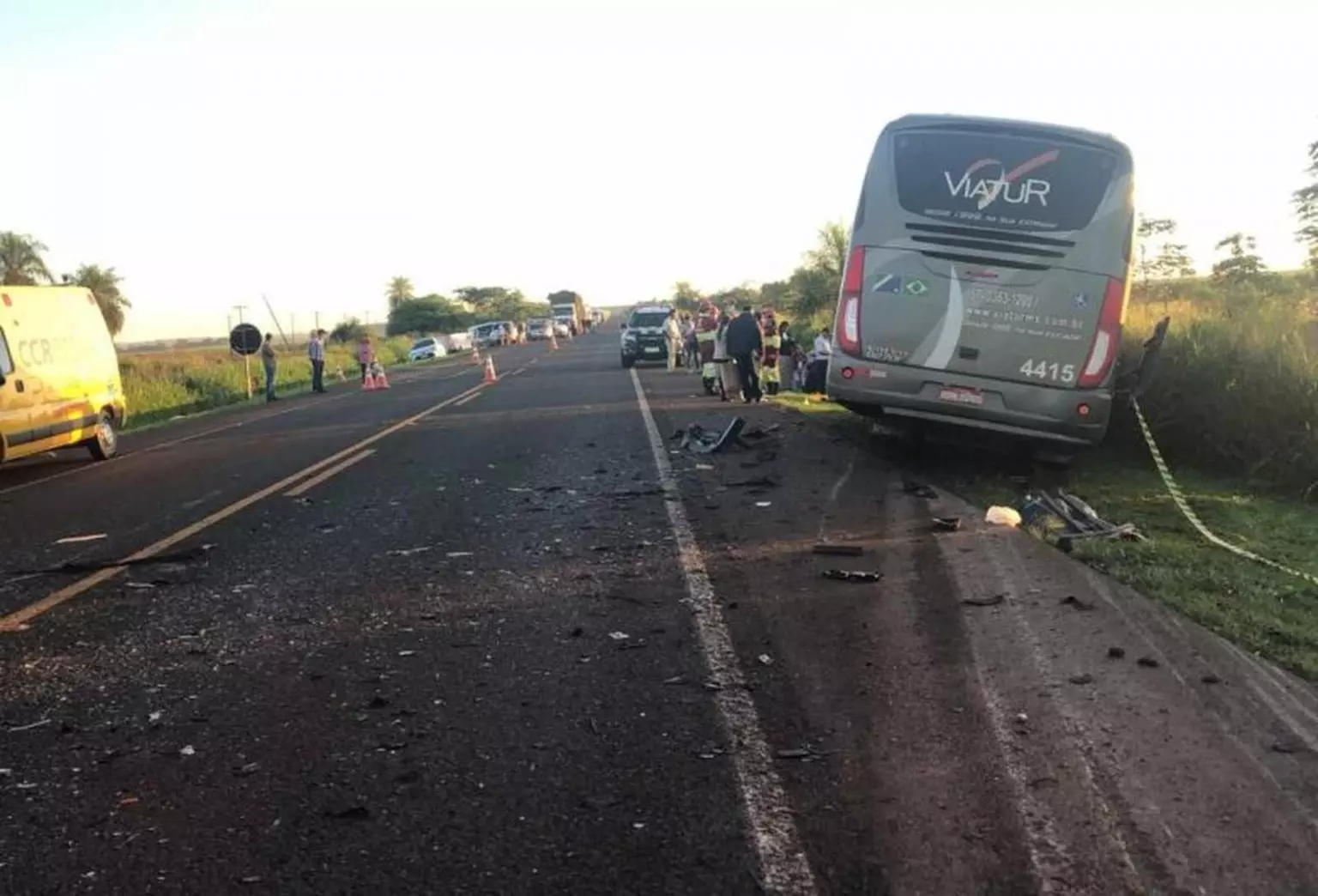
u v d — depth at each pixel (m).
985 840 3.67
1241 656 5.39
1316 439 10.23
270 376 33.50
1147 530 8.55
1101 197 10.40
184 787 4.29
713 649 5.73
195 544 9.04
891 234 10.83
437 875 3.56
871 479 11.00
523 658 5.71
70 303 16.88
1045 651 5.52
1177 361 12.05
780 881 3.45
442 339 77.25
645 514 9.55
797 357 24.09
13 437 14.52
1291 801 3.90
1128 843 3.64
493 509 10.16
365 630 6.32
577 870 3.56
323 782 4.29
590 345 65.50
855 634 5.91
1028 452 11.78
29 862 3.72
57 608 7.09
